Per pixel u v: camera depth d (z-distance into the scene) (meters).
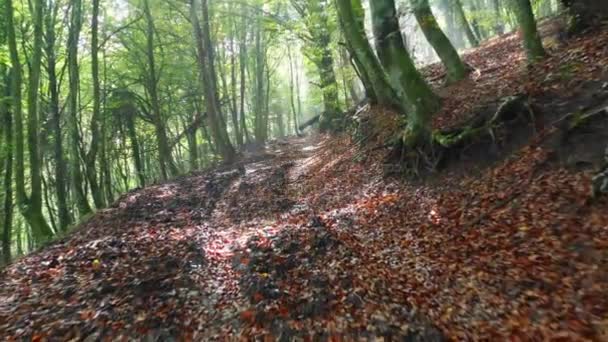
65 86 26.94
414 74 11.66
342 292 6.25
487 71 13.34
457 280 5.96
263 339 5.36
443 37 14.37
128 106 29.61
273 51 46.53
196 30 24.03
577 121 7.57
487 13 22.39
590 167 6.88
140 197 16.16
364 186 12.22
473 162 9.54
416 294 5.89
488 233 6.92
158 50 29.67
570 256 5.50
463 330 4.88
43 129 23.30
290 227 9.38
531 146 8.40
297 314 5.83
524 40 11.01
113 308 6.07
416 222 8.48
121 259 8.05
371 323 5.36
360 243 8.09
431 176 10.36
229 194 15.64
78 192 16.00
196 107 32.97
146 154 39.00
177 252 8.45
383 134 14.68
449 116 11.02
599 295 4.70
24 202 13.41
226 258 8.27
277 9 30.91
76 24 17.28
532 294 5.11
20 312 6.18
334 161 16.38
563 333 4.36
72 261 8.27
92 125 18.20
